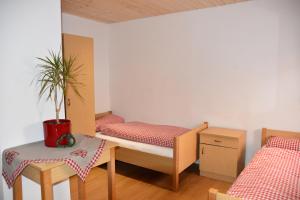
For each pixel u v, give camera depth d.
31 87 2.04
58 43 2.24
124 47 4.33
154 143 3.12
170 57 3.84
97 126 3.77
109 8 3.42
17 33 1.92
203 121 3.63
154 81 4.05
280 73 2.98
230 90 3.36
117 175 3.34
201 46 3.53
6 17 1.84
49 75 2.10
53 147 1.94
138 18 4.05
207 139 3.14
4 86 1.86
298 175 1.94
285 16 2.89
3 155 1.86
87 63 3.35
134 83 4.29
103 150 1.96
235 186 1.76
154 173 3.41
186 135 3.01
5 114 1.89
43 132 2.12
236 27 3.23
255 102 3.19
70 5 3.25
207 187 2.95
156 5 3.27
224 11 3.29
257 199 1.54
